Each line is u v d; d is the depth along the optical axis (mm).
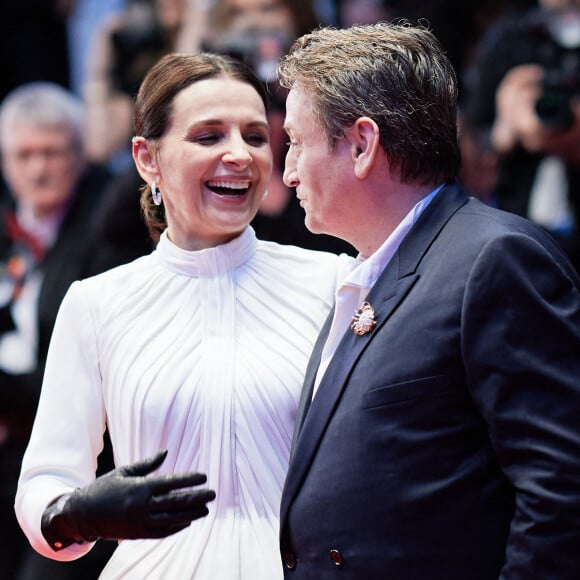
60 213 17641
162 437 10562
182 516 9250
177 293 10945
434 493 9102
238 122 10750
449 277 9281
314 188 9891
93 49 21531
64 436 10703
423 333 9250
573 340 8914
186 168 10703
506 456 8914
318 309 11000
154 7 20812
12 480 16062
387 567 9164
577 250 15781
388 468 9203
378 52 9711
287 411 10609
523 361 8828
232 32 15586
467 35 20766
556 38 16859
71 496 9711
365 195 9781
